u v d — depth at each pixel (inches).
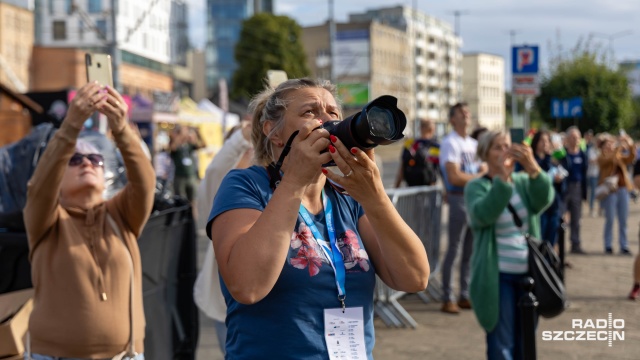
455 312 295.9
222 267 91.5
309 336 91.9
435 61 5007.4
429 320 286.0
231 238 92.1
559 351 232.4
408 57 4429.1
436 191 331.9
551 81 1462.8
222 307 179.3
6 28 1654.8
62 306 136.4
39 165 133.5
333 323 93.2
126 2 1285.7
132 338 140.9
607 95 1430.9
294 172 88.4
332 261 95.1
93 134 199.8
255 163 102.0
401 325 275.7
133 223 144.7
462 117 298.5
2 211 184.5
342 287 94.3
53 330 136.1
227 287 90.4
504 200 186.4
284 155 93.8
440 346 249.4
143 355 159.3
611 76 1434.5
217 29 3469.5
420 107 4746.6
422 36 4800.7
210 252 179.9
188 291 194.5
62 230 138.5
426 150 359.6
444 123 5098.4
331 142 86.0
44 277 137.7
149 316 173.6
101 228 140.9
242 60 2647.6
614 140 478.3
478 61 5595.5
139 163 141.8
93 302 136.9
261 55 2628.0
